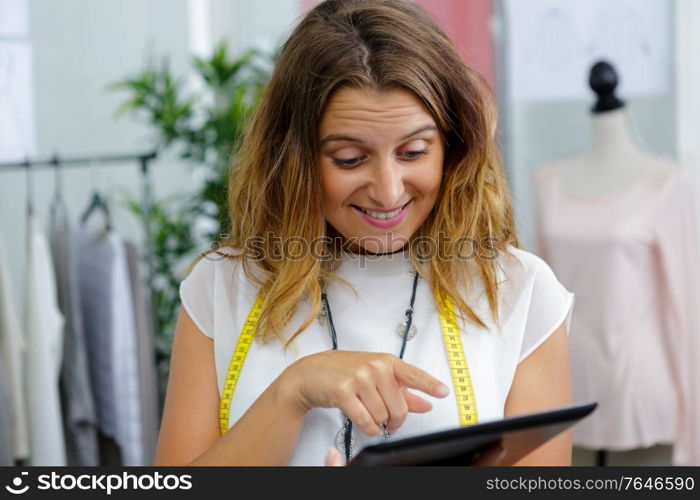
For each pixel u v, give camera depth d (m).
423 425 1.40
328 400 1.28
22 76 4.36
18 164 3.20
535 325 1.49
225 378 1.50
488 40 4.14
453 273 1.50
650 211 2.96
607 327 2.97
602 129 3.07
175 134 4.20
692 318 2.97
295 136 1.42
